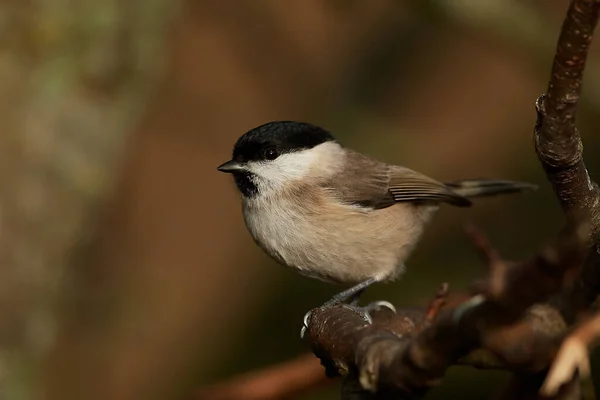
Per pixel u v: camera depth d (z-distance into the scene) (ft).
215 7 42.86
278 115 43.55
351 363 14.98
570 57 12.71
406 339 14.07
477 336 11.12
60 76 31.76
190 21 43.37
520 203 38.50
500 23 35.45
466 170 42.65
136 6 33.68
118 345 39.22
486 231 38.17
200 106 44.27
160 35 34.76
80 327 37.68
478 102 44.47
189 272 42.32
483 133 43.65
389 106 42.47
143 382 38.60
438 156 42.83
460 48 44.45
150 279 41.50
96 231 37.55
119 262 41.24
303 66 42.96
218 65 44.83
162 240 42.57
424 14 36.35
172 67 43.78
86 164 31.99
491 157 42.73
